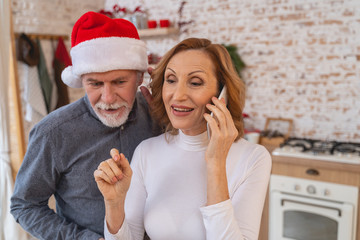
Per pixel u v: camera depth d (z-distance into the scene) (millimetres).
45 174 1153
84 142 1179
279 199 2516
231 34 3207
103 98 1062
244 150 1045
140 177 1109
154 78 1121
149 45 3686
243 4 3102
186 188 1022
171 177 1054
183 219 985
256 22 3064
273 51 3027
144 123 1309
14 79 3014
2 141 2832
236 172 1002
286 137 2959
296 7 2871
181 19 3455
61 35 3566
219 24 3250
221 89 1055
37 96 3203
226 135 896
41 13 3348
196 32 3387
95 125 1192
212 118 911
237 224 873
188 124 987
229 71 1024
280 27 2965
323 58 2826
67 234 1139
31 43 3160
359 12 2631
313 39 2844
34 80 3191
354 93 2744
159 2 3566
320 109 2900
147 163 1121
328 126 2887
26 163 1159
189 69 957
